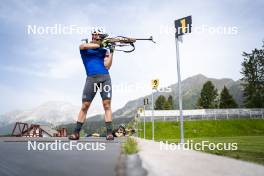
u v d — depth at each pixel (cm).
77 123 689
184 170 270
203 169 280
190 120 4856
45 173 261
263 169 287
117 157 379
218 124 4744
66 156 392
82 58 686
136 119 4197
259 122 4891
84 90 680
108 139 680
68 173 261
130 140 638
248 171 273
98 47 673
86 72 684
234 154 631
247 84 8162
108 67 687
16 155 403
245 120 4972
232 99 10075
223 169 283
